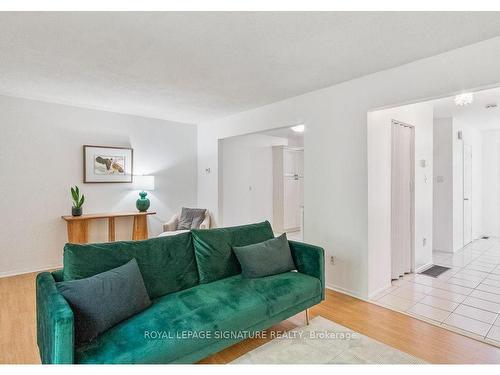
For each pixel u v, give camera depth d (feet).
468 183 18.60
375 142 10.36
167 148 17.34
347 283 10.55
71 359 4.59
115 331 5.40
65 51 8.09
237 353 6.91
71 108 13.89
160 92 11.89
